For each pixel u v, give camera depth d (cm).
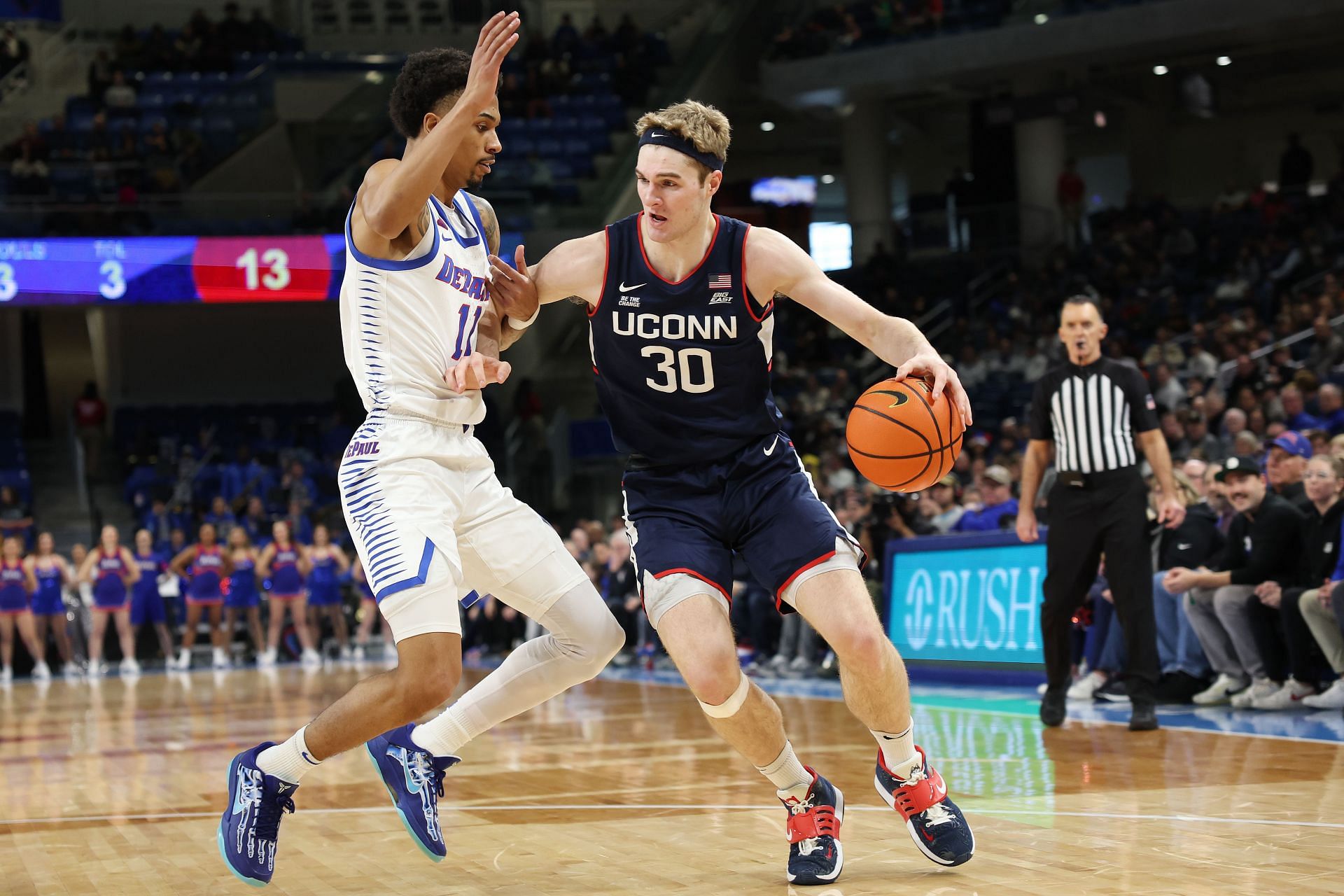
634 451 383
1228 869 350
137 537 1781
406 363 359
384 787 584
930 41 2188
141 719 1015
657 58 2575
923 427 354
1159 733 668
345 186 2103
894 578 1131
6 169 2014
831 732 721
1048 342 1908
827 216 3147
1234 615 786
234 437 2333
